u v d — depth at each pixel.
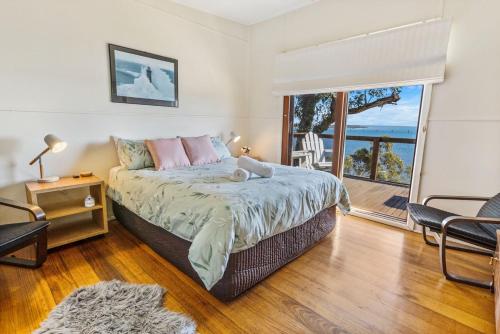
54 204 2.50
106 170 2.89
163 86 3.23
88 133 2.71
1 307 1.57
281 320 1.52
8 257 2.07
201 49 3.58
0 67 2.17
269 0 3.24
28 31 2.27
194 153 3.03
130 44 2.90
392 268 2.08
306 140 3.87
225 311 1.59
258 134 4.26
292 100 3.87
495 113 2.24
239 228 1.57
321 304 1.66
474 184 2.40
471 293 1.78
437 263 2.16
